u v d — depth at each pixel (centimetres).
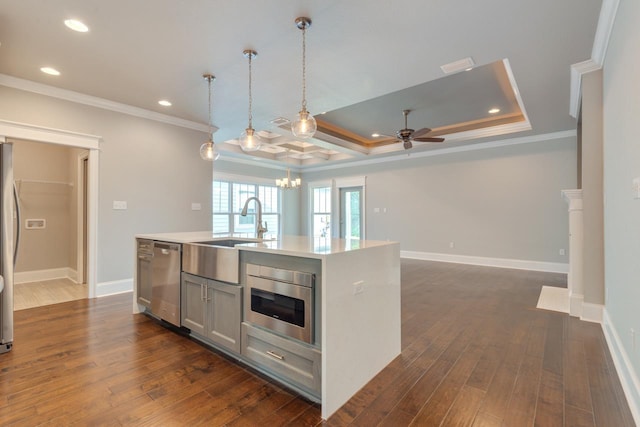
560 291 417
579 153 455
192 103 405
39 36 256
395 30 248
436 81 388
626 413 164
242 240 281
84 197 468
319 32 251
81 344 249
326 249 190
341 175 859
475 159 641
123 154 413
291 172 933
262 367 208
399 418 162
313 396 179
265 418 161
